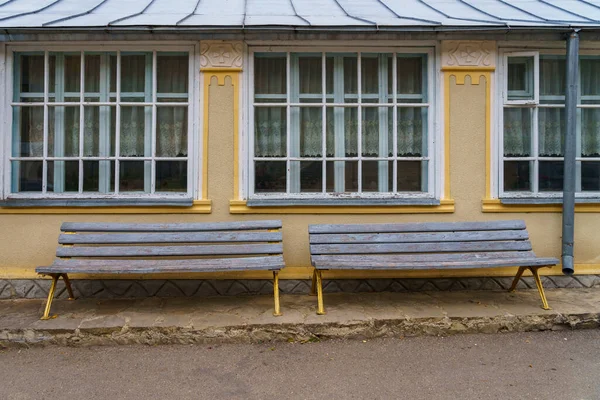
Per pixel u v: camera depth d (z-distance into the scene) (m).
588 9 5.25
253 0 5.46
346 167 4.88
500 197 4.82
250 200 4.68
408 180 4.89
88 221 4.67
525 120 4.96
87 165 4.76
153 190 4.74
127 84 4.80
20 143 4.75
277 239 4.41
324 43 4.73
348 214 4.77
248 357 3.59
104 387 3.17
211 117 4.71
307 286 4.75
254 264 4.07
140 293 4.66
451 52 4.78
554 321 4.05
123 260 4.27
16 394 3.08
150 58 4.78
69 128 4.82
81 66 4.72
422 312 4.11
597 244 4.91
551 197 4.86
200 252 4.29
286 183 4.82
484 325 4.00
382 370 3.39
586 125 5.07
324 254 4.34
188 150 4.72
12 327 3.76
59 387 3.17
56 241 4.65
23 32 4.37
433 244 4.46
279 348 3.74
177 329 3.80
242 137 4.71
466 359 3.55
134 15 4.75
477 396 3.05
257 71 4.84
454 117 4.81
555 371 3.37
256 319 3.95
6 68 4.64
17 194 4.65
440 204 4.77
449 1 5.51
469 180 4.82
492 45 4.80
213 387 3.17
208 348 3.74
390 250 4.41
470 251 4.45
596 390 3.11
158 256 4.29
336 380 3.25
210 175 4.71
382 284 4.80
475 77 4.81
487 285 4.85
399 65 4.91
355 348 3.74
